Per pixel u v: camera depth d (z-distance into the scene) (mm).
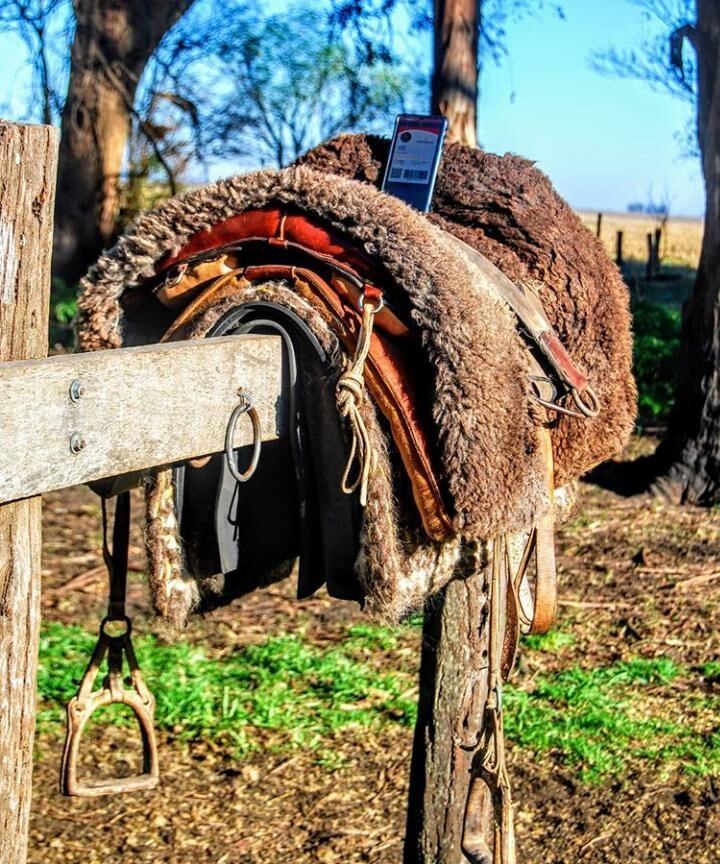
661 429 10594
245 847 4070
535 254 2432
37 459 1345
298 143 19516
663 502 8547
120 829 4172
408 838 3148
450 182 2549
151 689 5250
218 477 1946
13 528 1495
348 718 5035
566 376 2145
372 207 1902
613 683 5395
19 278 1500
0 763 1521
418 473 1845
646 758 4645
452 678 3010
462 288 1871
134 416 1521
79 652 5664
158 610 1912
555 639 5914
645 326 14055
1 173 1467
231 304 1919
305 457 1932
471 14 5695
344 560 1979
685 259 27766
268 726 4965
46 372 1356
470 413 1812
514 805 4309
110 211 20203
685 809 4250
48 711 5047
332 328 1881
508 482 1858
